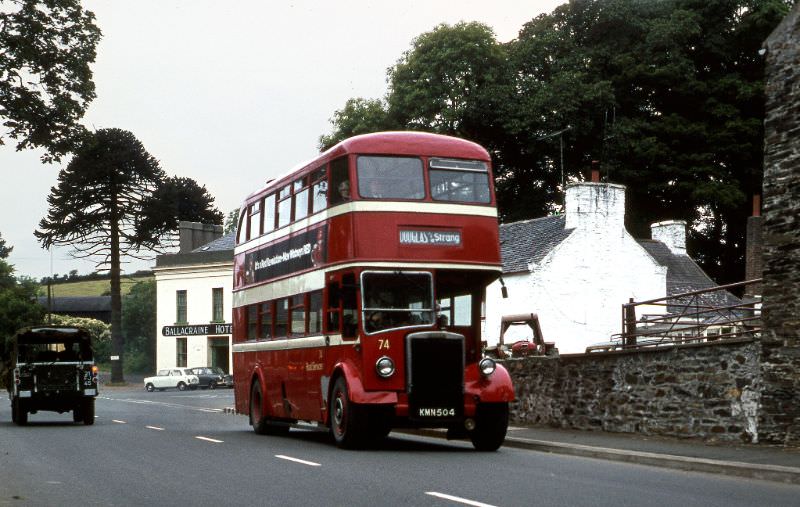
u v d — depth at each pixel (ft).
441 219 58.95
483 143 200.95
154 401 164.76
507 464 49.47
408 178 59.00
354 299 57.93
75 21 112.47
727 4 196.24
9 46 108.58
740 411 57.06
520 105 192.24
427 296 57.88
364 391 56.44
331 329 60.44
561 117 191.21
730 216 194.18
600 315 139.23
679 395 61.21
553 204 203.41
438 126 194.18
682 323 66.49
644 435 63.93
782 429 54.75
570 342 137.08
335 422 59.26
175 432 77.15
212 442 64.90
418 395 56.54
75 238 249.96
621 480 42.06
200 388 231.50
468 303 59.11
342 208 59.31
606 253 140.67
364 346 56.80
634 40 202.49
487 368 58.23
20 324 275.18
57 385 88.99
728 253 197.47
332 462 49.96
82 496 36.83
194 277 247.50
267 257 75.10
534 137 193.16
